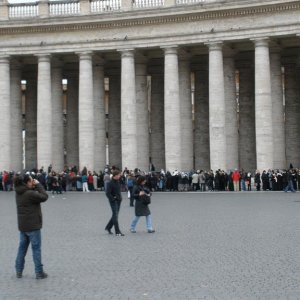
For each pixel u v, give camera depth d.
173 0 52.41
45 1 55.81
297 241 18.62
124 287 12.61
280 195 41.75
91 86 55.03
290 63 56.50
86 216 28.11
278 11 48.88
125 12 53.09
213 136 51.16
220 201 36.59
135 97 54.59
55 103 58.00
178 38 52.16
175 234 20.97
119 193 21.38
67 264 15.37
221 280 13.09
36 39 55.91
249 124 57.47
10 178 53.28
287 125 56.62
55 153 57.56
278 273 13.74
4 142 56.31
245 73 57.72
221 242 18.66
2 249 17.92
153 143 59.75
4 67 56.38
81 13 55.09
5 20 55.66
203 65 58.78
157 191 50.28
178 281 13.07
